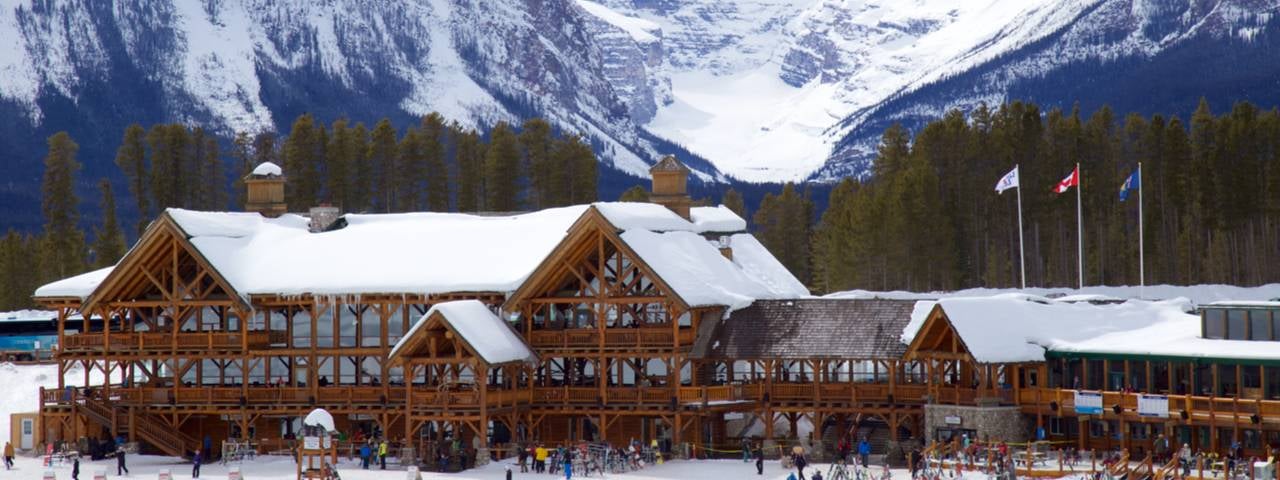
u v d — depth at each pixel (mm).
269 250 113938
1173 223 187000
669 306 104312
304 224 121188
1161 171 184875
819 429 102750
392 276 109375
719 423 107188
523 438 106812
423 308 110625
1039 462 90875
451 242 112750
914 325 102188
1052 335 98062
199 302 109562
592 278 109000
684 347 104312
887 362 101875
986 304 98812
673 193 120375
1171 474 86500
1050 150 180750
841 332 103438
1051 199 177750
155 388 110312
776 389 104000
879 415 101625
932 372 99062
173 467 104500
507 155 196250
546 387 106625
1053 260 181500
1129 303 102062
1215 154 178000
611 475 96938
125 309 113250
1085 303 101312
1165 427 92688
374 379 110500
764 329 105000
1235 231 181000
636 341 104688
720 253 114500
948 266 173000
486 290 107188
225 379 113875
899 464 99625
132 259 109500
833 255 181000
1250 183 177375
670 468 99375
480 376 101250
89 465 106062
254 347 109625
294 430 110688
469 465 100938
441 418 102000
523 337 107188
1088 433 96000
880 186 192625
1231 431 90688
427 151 199250
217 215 115812
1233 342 92438
